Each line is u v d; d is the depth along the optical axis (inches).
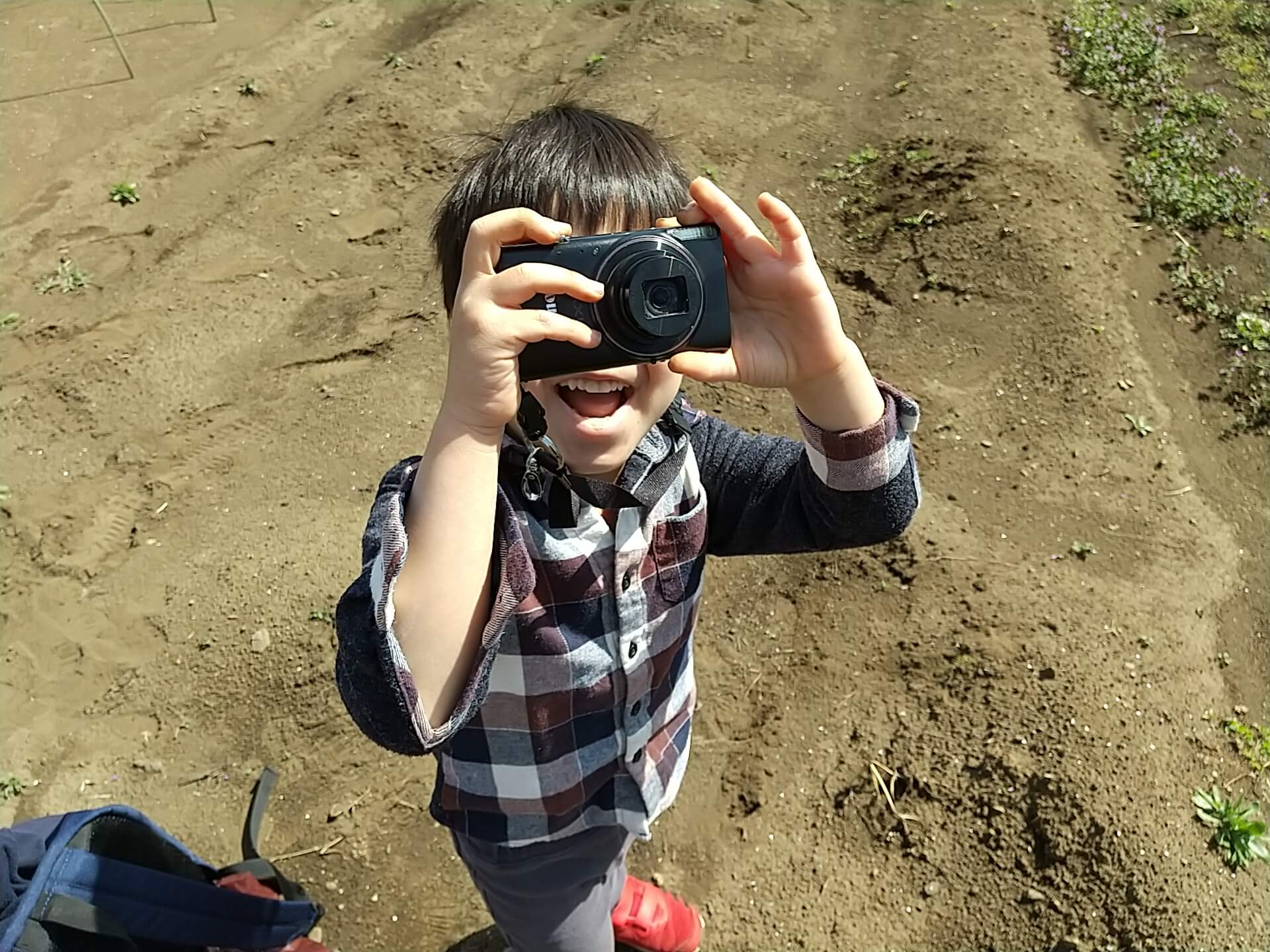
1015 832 99.7
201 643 122.3
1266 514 130.6
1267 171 173.9
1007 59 197.0
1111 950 93.0
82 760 115.5
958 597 117.2
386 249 175.6
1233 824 98.5
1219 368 145.6
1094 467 132.6
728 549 68.0
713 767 109.1
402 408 148.9
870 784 105.4
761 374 51.6
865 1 220.7
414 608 43.4
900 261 160.1
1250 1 215.9
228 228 181.2
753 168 178.9
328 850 106.3
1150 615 115.8
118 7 253.6
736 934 98.6
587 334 41.7
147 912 62.6
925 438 136.6
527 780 61.9
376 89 208.4
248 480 141.6
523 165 51.9
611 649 59.1
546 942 74.7
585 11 230.7
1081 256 156.2
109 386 155.8
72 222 186.1
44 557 135.0
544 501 54.4
